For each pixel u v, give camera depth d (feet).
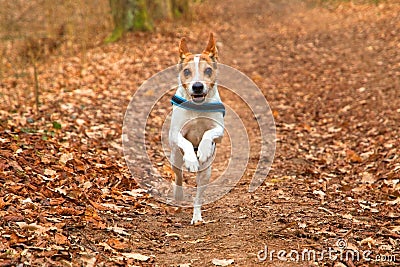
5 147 24.03
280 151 32.48
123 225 19.61
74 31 65.67
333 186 25.88
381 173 26.76
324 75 52.80
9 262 14.67
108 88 44.24
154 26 73.00
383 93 43.70
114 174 25.13
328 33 73.46
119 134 32.60
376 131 34.63
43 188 20.76
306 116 40.96
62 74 49.24
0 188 19.61
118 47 61.98
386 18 77.61
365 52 59.93
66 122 32.30
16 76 47.50
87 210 19.71
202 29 77.25
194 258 17.40
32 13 70.64
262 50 66.13
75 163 24.61
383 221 20.83
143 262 16.78
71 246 16.43
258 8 103.09
